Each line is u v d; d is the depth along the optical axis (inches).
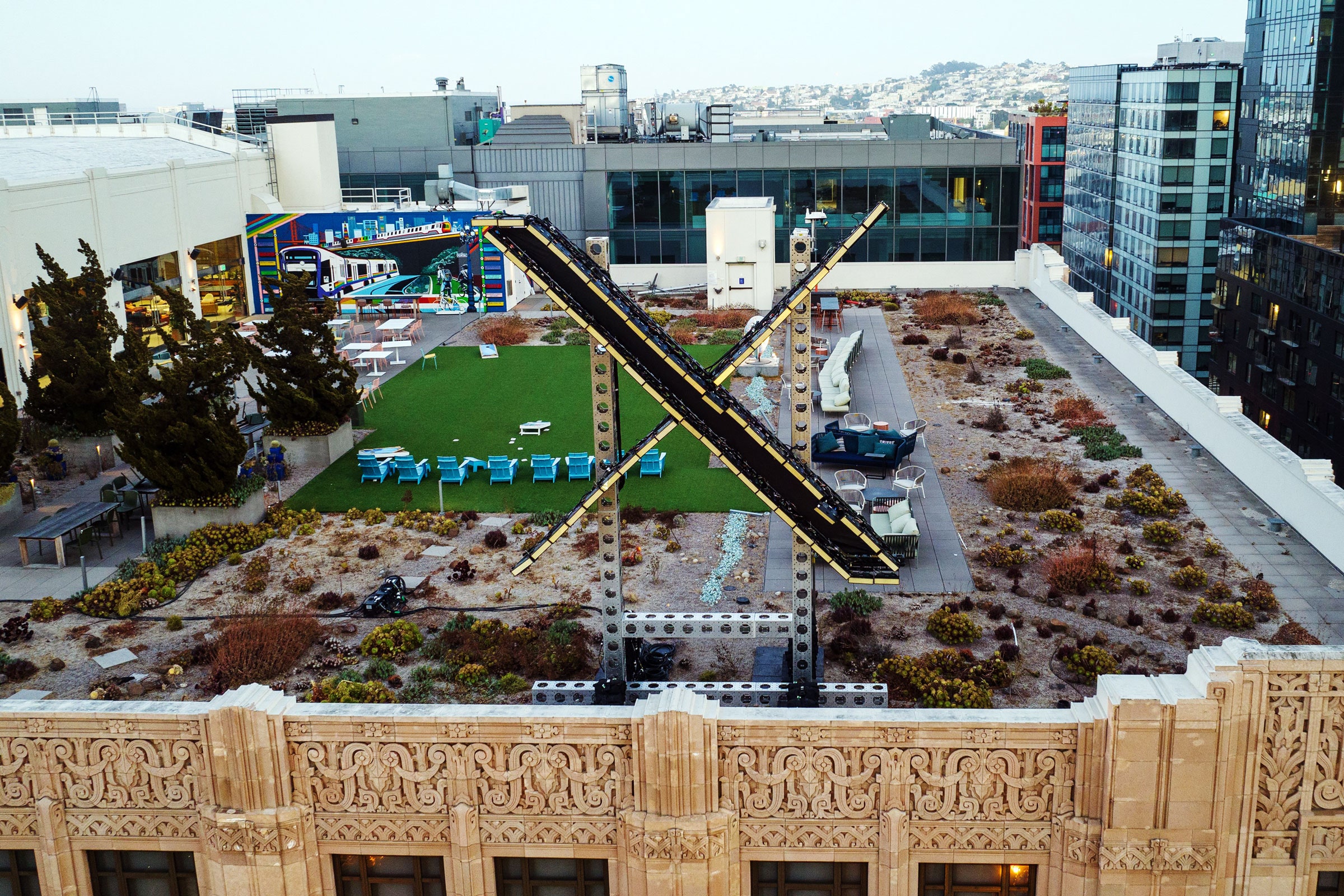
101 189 1847.9
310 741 555.8
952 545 1103.0
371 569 1083.3
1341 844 532.1
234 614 989.8
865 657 878.4
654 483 1301.7
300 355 1382.9
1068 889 545.3
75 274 1788.9
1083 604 968.9
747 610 974.4
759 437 725.3
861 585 1016.2
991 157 2497.5
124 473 1392.7
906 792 546.6
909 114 3361.2
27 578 1073.5
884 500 1189.1
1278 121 2871.6
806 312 740.7
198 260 2170.3
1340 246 2480.3
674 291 2522.1
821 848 557.0
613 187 2625.5
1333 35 2615.7
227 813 558.6
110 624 975.6
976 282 2475.4
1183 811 525.7
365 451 1352.1
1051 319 2103.8
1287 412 2546.8
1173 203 3309.5
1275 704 517.7
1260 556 1049.5
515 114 3548.2
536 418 1571.1
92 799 569.9
